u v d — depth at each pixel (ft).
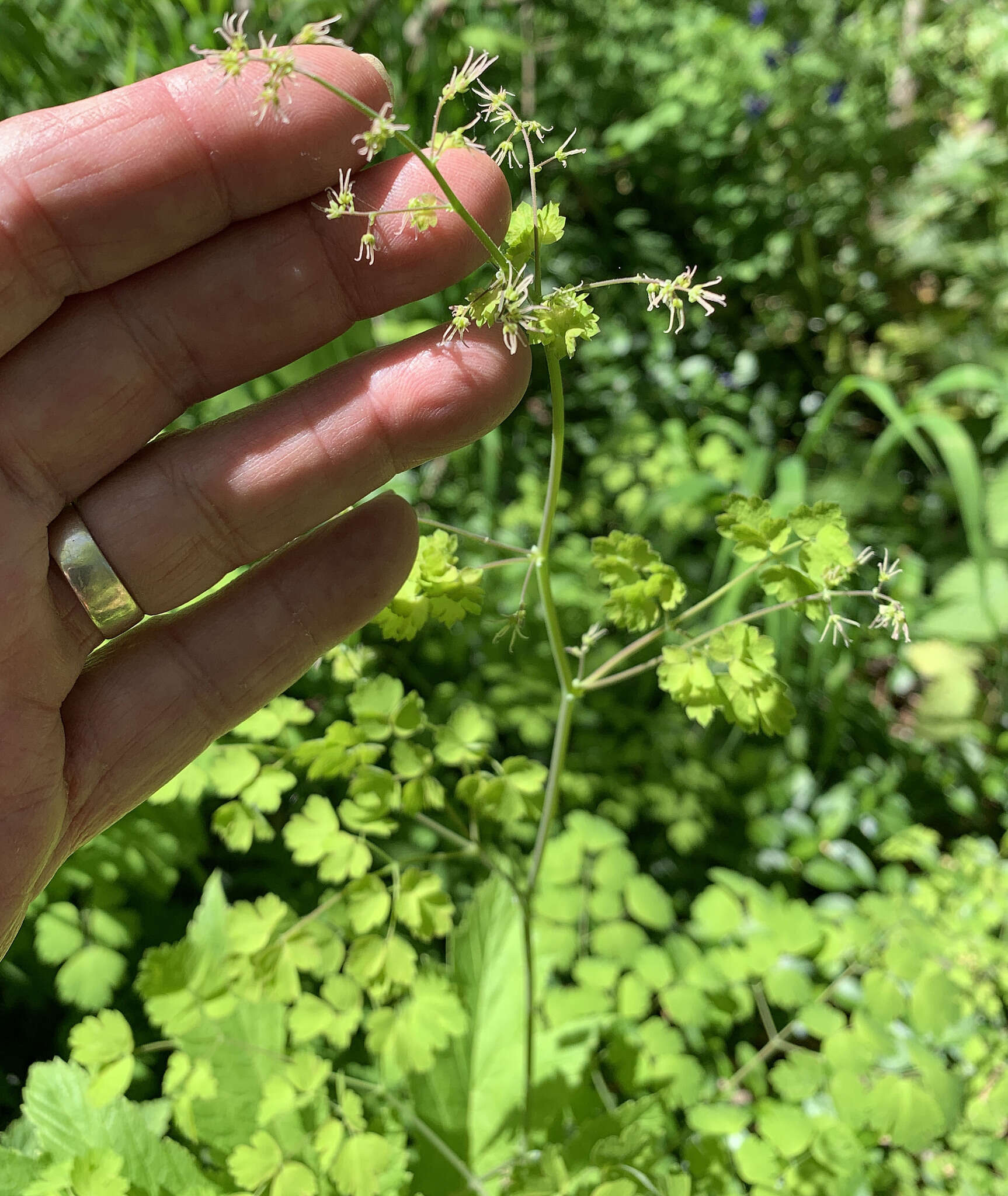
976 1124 0.79
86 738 0.53
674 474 1.32
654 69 1.87
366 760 0.60
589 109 1.78
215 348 0.52
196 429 0.52
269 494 0.51
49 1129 0.59
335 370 0.50
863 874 1.13
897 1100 0.67
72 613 0.52
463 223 0.48
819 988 0.91
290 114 0.47
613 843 0.80
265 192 0.48
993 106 1.95
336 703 0.96
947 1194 0.78
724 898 0.78
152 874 0.79
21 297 0.48
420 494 1.29
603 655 1.18
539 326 0.44
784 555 0.54
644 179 1.88
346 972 0.62
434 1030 0.62
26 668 0.50
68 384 0.50
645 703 1.20
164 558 0.52
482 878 0.97
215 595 0.54
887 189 1.89
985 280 1.78
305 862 0.59
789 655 1.16
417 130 1.05
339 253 0.50
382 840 0.95
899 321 1.93
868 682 1.48
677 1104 0.70
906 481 1.72
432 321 1.21
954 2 2.02
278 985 0.59
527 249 0.47
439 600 0.55
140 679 0.53
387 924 0.70
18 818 0.51
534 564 0.52
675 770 1.09
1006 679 1.39
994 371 1.62
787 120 1.89
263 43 0.40
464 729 0.63
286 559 0.53
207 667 0.54
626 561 0.54
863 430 1.82
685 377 1.76
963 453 1.18
